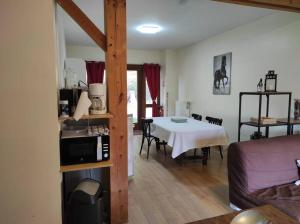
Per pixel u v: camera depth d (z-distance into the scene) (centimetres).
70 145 196
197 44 575
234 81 453
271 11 350
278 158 231
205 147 378
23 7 153
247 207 216
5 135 157
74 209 194
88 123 241
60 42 310
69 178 245
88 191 196
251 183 219
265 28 378
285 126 348
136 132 684
